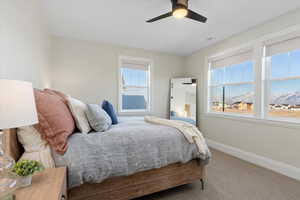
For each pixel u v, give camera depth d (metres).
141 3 2.13
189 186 1.92
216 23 2.63
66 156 1.17
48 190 0.80
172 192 1.79
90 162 1.22
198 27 2.80
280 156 2.31
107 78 3.70
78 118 1.57
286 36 2.29
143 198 1.67
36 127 1.21
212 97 3.76
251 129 2.73
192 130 1.89
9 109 0.70
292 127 2.18
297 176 2.10
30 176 0.85
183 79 4.26
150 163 1.50
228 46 3.25
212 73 3.76
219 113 3.50
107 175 1.28
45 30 2.64
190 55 4.39
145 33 3.08
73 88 3.40
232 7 2.18
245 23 2.62
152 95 4.21
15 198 0.72
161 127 1.88
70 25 2.76
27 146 1.18
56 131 1.21
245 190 1.83
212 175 2.19
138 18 2.53
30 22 1.75
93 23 2.69
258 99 2.65
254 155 2.66
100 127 1.64
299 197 1.70
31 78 1.81
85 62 3.49
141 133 1.62
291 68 2.31
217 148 3.43
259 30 2.65
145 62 4.14
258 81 2.65
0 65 1.08
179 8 1.86
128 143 1.46
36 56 2.02
